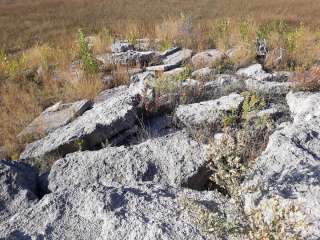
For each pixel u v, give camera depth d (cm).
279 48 893
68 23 2278
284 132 452
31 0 3294
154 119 624
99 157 463
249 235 279
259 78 750
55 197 371
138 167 441
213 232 310
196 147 452
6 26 2261
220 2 2853
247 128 523
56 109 732
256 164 395
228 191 369
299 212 315
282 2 2758
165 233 321
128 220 338
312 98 588
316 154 412
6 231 344
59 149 555
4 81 955
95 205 355
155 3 2908
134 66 945
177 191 381
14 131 691
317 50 892
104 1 3083
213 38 1114
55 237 336
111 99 653
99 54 1058
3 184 435
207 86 705
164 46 1048
